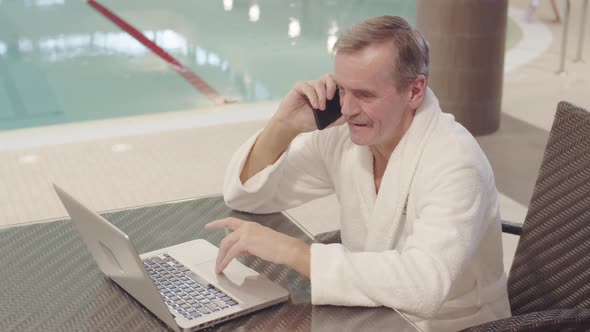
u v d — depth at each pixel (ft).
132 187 12.40
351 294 4.69
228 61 21.42
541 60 19.54
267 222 5.98
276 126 5.92
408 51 5.09
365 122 5.24
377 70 5.03
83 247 5.54
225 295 4.78
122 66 21.29
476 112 14.37
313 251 4.85
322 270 4.74
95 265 5.27
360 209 5.95
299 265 4.85
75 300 4.83
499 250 5.84
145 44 23.48
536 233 5.90
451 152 5.27
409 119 5.47
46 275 5.15
